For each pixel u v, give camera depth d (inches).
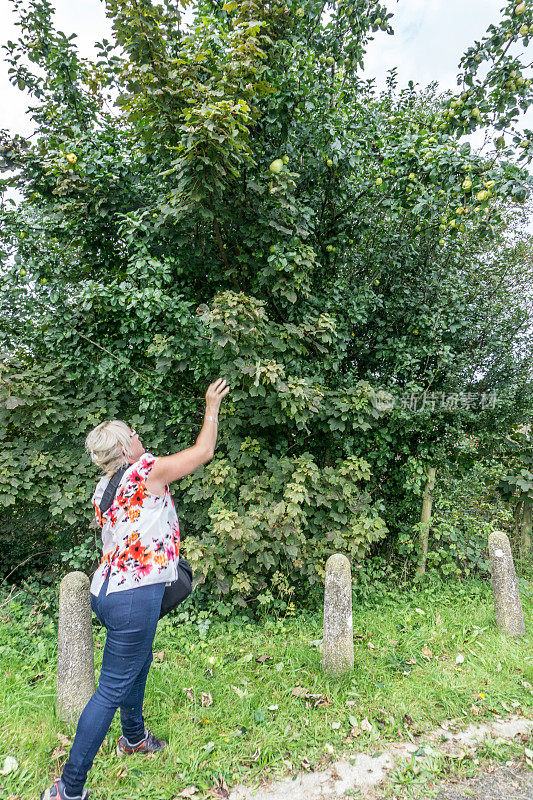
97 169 153.3
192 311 169.0
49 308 170.4
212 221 154.9
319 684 114.4
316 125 165.9
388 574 195.5
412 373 198.8
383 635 142.6
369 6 154.9
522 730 102.7
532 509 220.5
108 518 74.1
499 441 207.2
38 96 171.0
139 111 140.0
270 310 182.2
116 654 70.2
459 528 203.0
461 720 105.4
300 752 94.0
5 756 87.4
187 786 84.5
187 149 122.8
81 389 169.8
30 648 131.2
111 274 169.5
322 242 192.9
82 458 161.0
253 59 128.6
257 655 130.6
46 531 196.1
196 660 126.4
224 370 155.4
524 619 158.4
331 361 183.6
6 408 157.9
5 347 175.2
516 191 131.5
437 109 177.5
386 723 103.7
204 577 147.1
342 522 165.3
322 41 164.6
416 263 209.2
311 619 154.6
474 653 132.7
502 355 209.9
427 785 87.7
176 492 174.1
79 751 67.7
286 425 180.2
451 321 193.2
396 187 171.5
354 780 88.0
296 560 155.2
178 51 146.7
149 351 154.3
